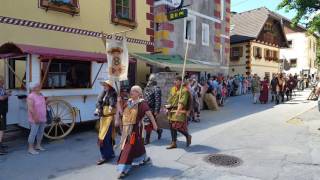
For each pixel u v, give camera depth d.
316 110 14.72
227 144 8.55
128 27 14.16
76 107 9.66
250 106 17.47
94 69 10.07
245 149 8.02
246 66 32.34
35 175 6.34
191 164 6.89
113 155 7.29
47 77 9.20
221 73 23.47
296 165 6.76
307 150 7.88
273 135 9.56
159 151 7.90
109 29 13.32
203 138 9.29
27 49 8.41
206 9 20.22
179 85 8.39
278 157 7.31
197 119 12.30
